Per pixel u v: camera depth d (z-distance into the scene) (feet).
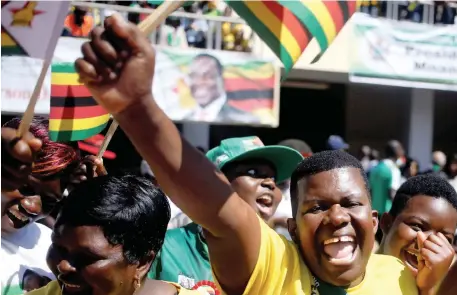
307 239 6.18
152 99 4.38
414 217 8.23
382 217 8.92
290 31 5.13
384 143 46.62
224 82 27.84
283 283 5.92
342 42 34.68
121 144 35.37
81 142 8.93
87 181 5.76
